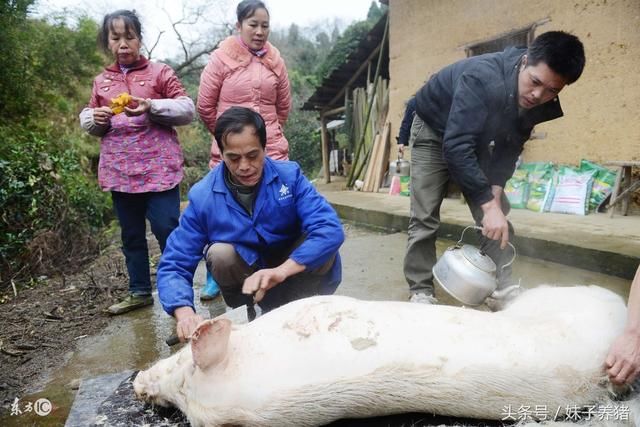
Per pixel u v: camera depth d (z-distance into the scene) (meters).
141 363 2.65
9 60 7.02
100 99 3.14
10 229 4.89
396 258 4.45
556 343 1.61
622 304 1.76
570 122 5.55
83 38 10.57
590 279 3.50
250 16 3.09
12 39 6.91
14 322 3.42
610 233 4.13
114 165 3.12
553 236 4.09
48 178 5.41
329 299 1.76
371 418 1.75
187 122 3.17
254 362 1.61
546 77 2.12
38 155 5.52
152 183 3.13
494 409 1.61
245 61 3.16
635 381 1.62
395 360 1.57
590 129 5.37
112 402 1.96
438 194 2.83
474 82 2.33
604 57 5.16
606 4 5.08
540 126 5.85
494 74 2.31
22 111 7.64
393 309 1.70
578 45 2.08
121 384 2.10
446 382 1.57
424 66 7.35
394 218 5.74
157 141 3.14
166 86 3.16
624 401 1.60
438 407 1.63
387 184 8.27
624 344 1.52
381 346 1.59
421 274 2.92
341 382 1.57
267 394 1.56
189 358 1.78
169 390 1.80
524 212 5.49
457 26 6.73
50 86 9.50
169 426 1.80
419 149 2.81
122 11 3.04
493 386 1.57
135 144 3.09
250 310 2.55
